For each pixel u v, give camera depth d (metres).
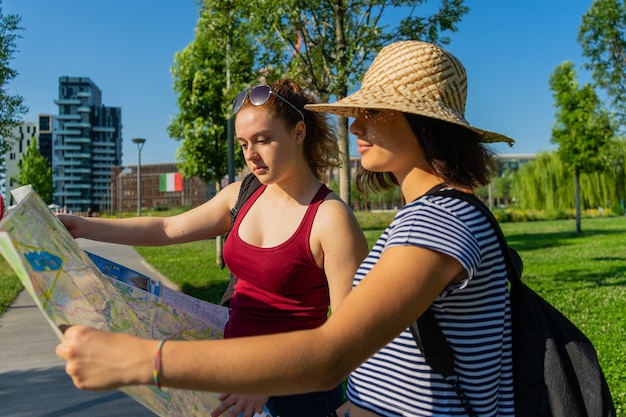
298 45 6.91
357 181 1.88
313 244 1.81
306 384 1.02
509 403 1.35
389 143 1.42
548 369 1.34
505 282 1.34
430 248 1.15
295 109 1.88
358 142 1.49
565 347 1.37
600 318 6.80
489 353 1.27
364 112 1.46
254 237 1.91
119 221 2.14
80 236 2.06
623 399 4.11
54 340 6.55
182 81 13.98
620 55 14.82
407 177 1.45
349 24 6.77
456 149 1.38
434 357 1.25
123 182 89.00
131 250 18.98
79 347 1.02
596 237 20.48
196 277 11.16
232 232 1.97
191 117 14.13
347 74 6.46
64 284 1.23
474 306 1.25
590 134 21.56
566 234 22.73
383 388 1.34
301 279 1.85
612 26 14.50
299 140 1.90
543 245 17.81
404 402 1.31
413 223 1.21
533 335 1.37
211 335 1.95
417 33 6.68
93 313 1.28
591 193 41.91
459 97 1.45
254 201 1.98
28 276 1.08
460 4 6.67
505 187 78.50
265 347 1.01
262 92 1.82
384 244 1.33
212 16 8.14
